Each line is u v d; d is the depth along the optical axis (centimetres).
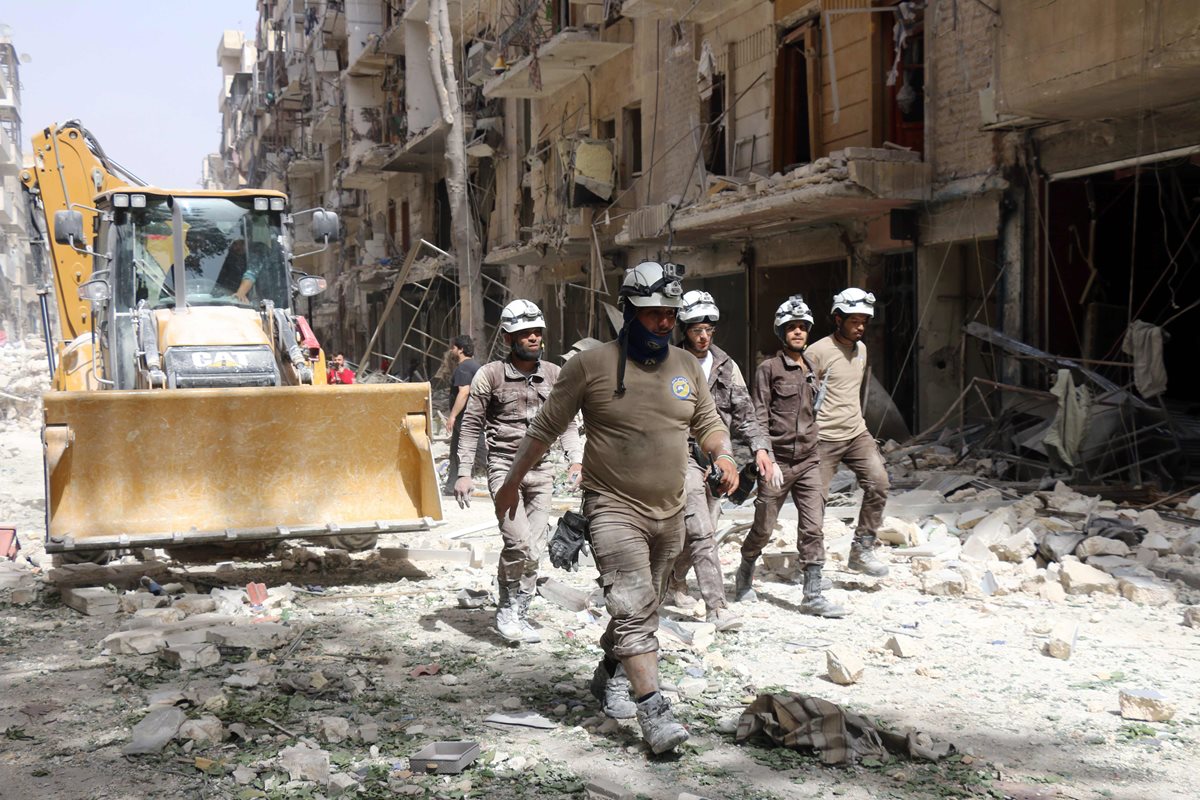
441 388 3294
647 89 2316
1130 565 774
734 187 1833
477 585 796
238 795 409
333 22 4766
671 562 474
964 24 1422
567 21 2562
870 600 721
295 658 596
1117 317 1351
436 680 555
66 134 1234
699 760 441
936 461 1266
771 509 692
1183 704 506
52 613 720
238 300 962
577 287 2633
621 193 2433
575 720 490
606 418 453
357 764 438
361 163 4262
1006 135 1352
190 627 643
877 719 486
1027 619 669
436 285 3841
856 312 720
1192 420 1200
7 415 2791
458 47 3759
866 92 1638
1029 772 425
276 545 930
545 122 2905
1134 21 1017
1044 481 1085
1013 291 1354
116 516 763
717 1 1956
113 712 507
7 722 494
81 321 1231
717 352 653
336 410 805
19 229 7850
